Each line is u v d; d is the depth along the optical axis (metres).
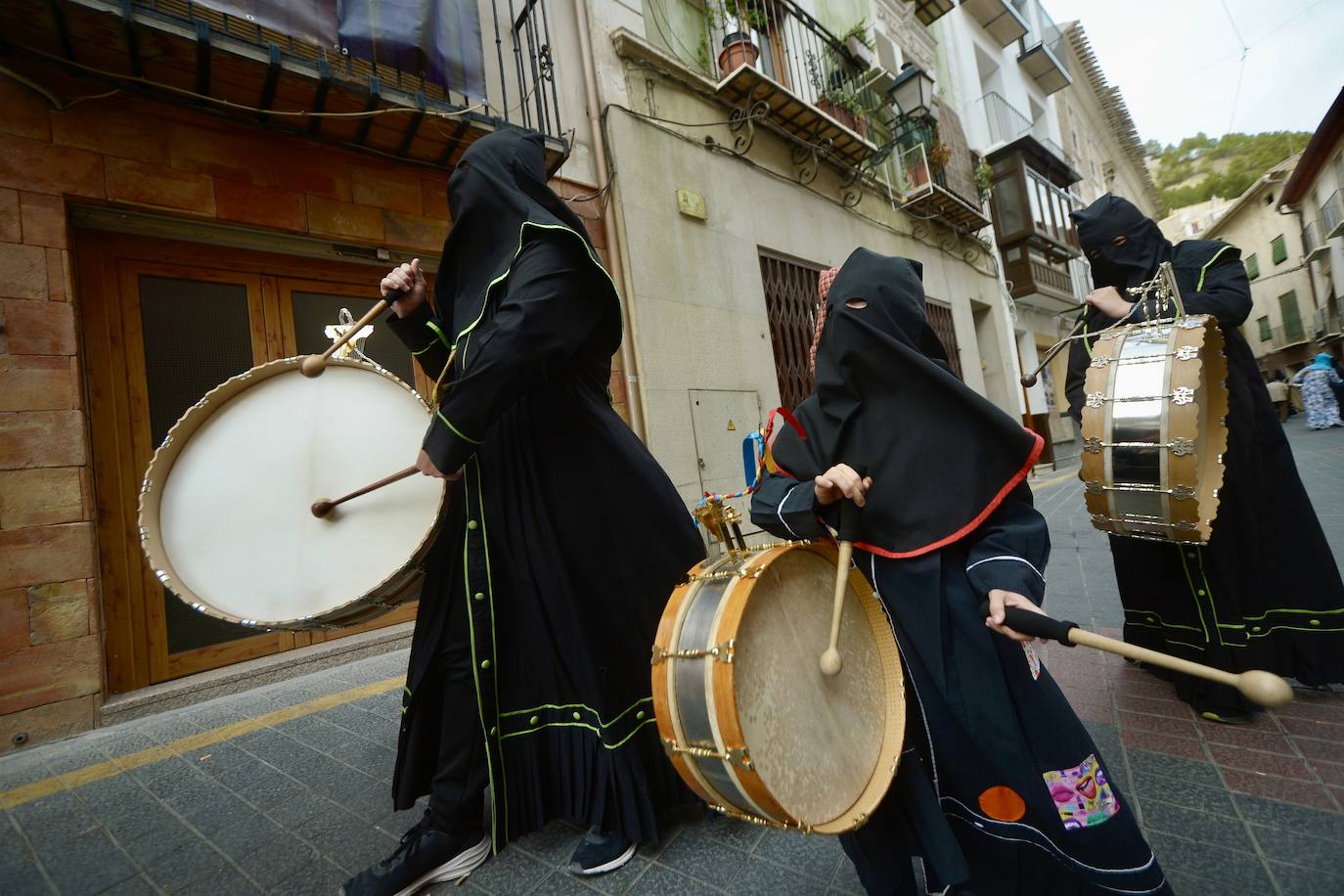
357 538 1.76
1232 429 2.49
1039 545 1.27
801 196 8.55
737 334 7.07
